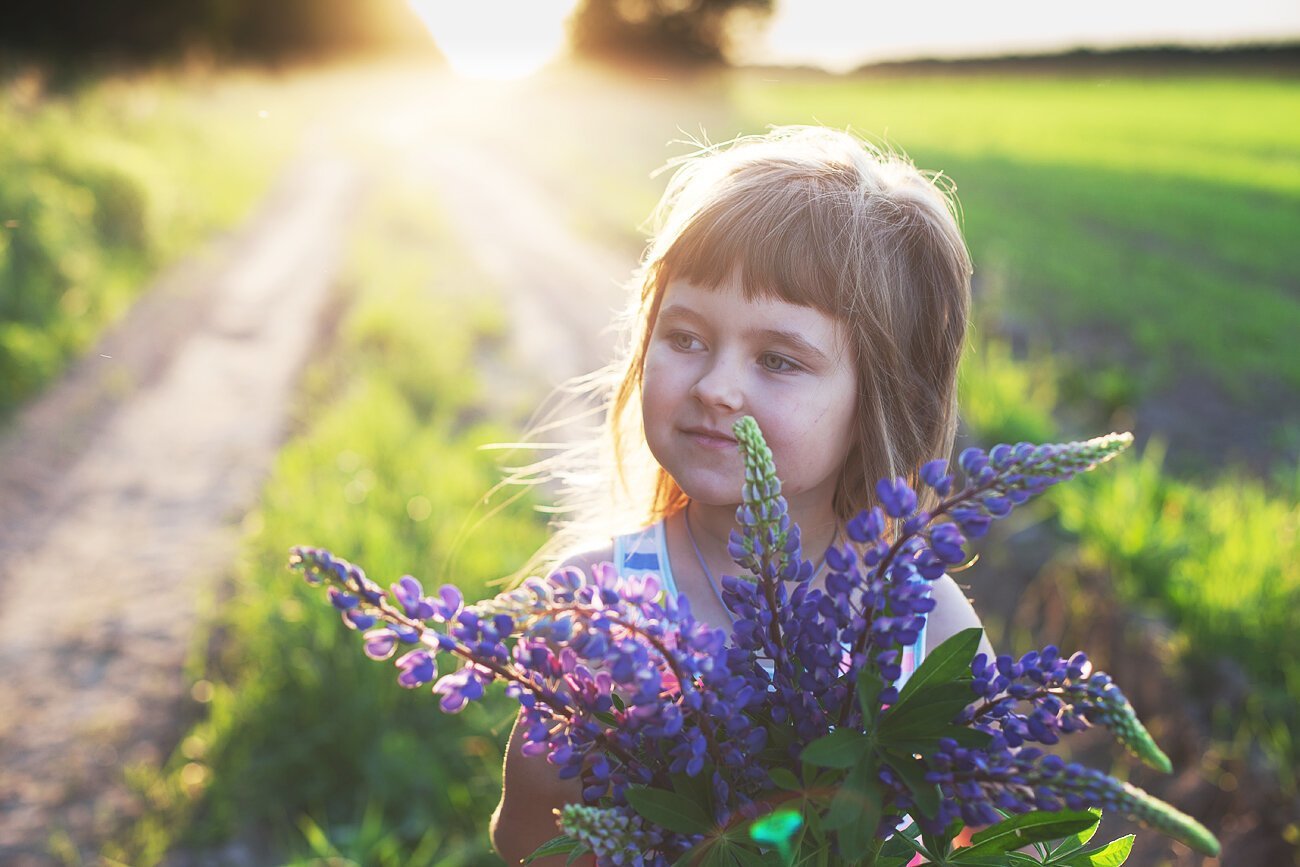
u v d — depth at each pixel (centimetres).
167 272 1193
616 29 4822
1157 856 331
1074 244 1472
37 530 564
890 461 113
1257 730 365
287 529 493
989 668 82
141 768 376
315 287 1174
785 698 87
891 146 130
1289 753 347
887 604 82
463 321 989
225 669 429
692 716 86
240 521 575
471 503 516
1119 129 3275
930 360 118
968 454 80
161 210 1278
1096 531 486
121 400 770
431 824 344
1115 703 76
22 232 940
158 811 357
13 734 396
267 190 1933
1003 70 5872
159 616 477
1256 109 3841
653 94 4759
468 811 348
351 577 80
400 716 378
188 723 402
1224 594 419
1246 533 473
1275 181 2200
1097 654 440
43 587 506
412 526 484
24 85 1647
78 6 2595
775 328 107
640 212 1792
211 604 480
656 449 112
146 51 2873
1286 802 322
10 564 526
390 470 569
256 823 352
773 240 106
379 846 327
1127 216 1744
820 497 123
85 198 1146
